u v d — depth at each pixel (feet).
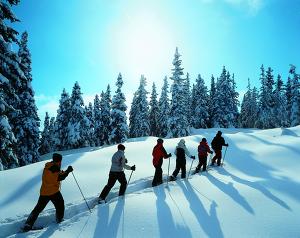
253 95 253.85
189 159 54.44
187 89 206.49
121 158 31.32
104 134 189.26
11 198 32.40
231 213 25.53
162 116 195.93
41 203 25.09
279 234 21.18
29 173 40.98
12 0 50.78
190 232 22.12
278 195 29.81
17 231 25.18
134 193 32.27
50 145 216.13
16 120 103.24
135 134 197.36
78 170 43.04
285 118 204.64
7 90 51.55
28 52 105.70
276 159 51.34
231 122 203.62
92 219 25.02
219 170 45.88
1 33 50.47
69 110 161.89
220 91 204.64
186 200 29.48
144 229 22.86
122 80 161.58
